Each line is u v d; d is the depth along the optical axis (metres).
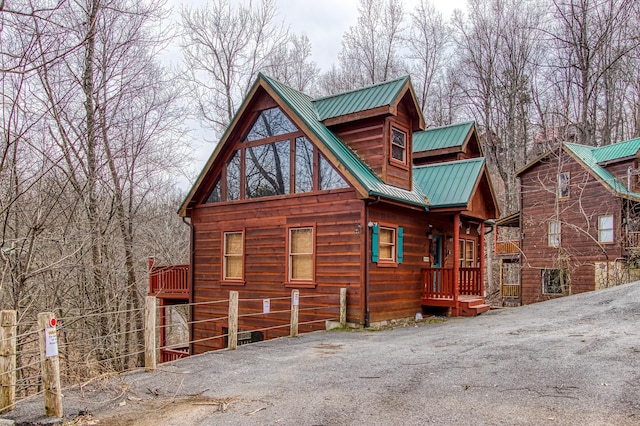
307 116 13.23
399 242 13.10
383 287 12.38
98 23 10.31
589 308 11.97
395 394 5.67
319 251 12.48
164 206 23.14
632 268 18.77
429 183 14.77
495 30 33.44
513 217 26.61
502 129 33.38
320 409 5.29
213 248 15.15
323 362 7.77
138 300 15.28
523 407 4.95
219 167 15.32
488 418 4.70
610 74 28.59
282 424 4.90
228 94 27.41
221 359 8.26
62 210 10.80
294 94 14.17
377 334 10.79
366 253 11.66
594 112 27.59
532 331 9.51
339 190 12.16
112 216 13.32
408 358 7.64
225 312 14.62
